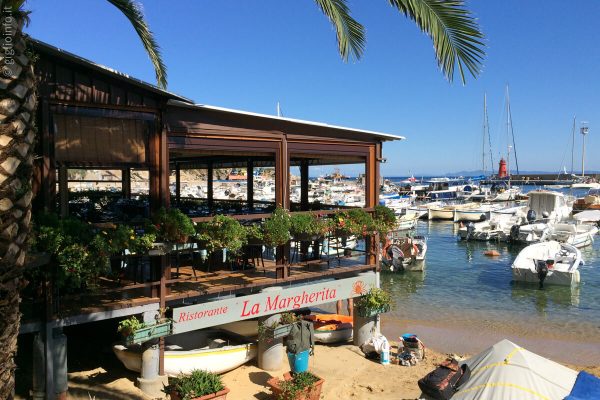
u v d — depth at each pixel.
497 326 17.58
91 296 8.42
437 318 18.52
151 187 8.24
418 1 5.73
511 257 32.78
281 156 9.95
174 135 8.52
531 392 8.04
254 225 9.62
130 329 7.93
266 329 9.94
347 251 13.05
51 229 6.62
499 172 86.31
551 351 14.95
